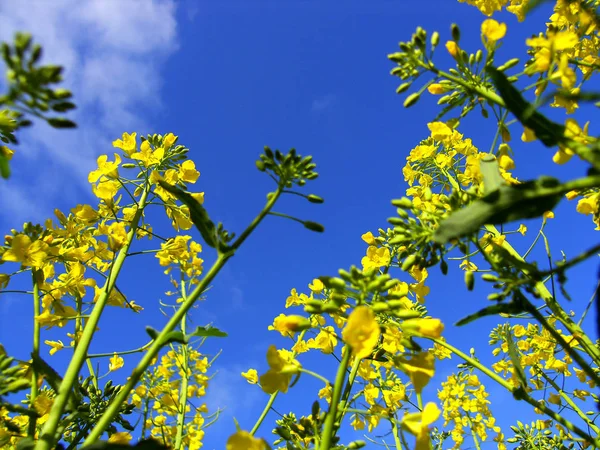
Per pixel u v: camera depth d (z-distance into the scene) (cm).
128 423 29
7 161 21
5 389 20
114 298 31
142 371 20
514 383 42
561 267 18
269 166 22
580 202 27
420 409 31
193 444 42
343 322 26
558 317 26
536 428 45
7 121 20
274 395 35
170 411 42
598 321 19
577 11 26
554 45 20
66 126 17
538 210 17
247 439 17
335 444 20
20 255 27
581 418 34
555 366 41
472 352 47
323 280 19
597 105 20
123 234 30
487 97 22
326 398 30
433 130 26
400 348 22
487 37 23
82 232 33
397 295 19
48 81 17
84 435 27
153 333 20
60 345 33
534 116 18
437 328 18
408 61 23
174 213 33
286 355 31
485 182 19
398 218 24
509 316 27
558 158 19
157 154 33
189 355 47
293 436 21
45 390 32
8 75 16
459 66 23
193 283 45
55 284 30
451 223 18
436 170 39
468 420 56
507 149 24
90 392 30
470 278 22
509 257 20
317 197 22
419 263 24
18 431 22
